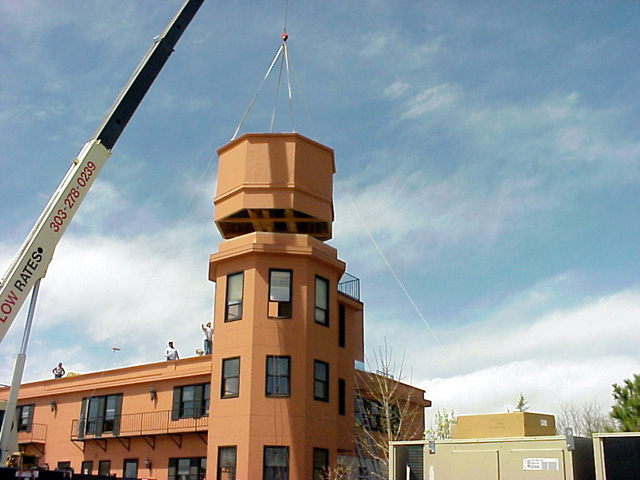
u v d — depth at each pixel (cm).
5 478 1766
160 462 3534
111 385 3844
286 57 3528
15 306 2088
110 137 2406
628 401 2283
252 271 3162
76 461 3891
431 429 4112
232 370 3092
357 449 3491
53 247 2206
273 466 2923
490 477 1636
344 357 3562
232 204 3334
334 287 3359
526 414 1741
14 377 2025
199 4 2611
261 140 3359
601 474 1466
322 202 3366
